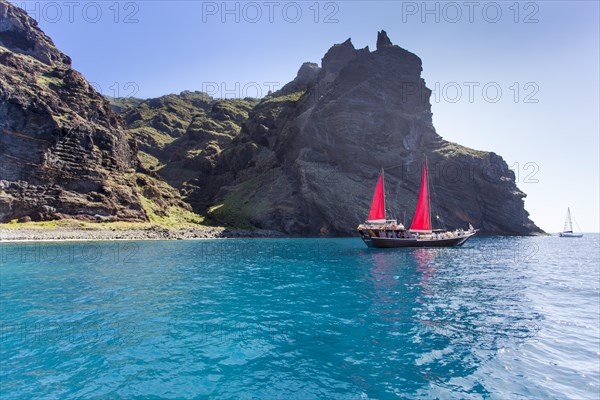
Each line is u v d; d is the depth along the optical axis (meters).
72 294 19.23
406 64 131.88
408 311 16.00
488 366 10.01
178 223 100.94
